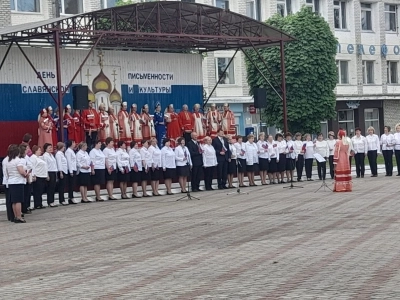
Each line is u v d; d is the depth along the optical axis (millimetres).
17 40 31641
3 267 15016
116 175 30734
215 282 12250
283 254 14656
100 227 20906
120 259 15227
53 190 28156
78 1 44562
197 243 16844
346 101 63094
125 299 11289
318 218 20328
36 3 41938
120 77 35938
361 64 64375
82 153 29375
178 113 37344
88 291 12062
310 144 37500
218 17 34406
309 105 47219
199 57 39000
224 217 21781
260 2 56906
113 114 34031
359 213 21062
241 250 15477
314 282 11812
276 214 21844
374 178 37156
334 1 62656
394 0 67312
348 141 29062
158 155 31875
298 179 37188
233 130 37219
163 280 12672
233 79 54875
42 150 29219
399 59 67750
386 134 38812
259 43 37531
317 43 47094
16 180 22938
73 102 32562
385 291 10883
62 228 21172
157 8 32156
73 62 34469
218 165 33938
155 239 17891
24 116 32906
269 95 47188
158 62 37344
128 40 34000
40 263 15297
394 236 16250
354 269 12727
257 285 11812
